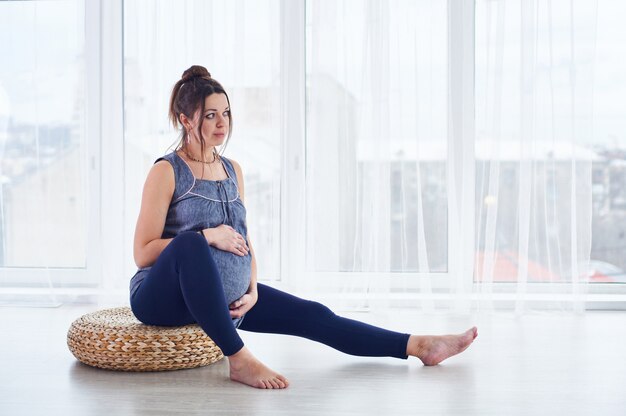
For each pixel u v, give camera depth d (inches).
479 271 141.5
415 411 82.0
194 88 98.0
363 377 95.7
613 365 102.1
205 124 97.9
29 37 149.9
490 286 140.8
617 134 148.6
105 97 147.4
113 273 147.6
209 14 145.5
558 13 139.6
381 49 141.6
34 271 151.3
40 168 150.5
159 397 86.7
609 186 149.8
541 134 141.6
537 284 142.7
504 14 139.3
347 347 100.7
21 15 149.8
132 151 148.2
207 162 101.3
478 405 84.3
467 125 143.7
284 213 149.6
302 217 145.5
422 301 141.5
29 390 89.8
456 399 86.5
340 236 146.1
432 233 145.9
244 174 148.7
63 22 149.6
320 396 87.4
